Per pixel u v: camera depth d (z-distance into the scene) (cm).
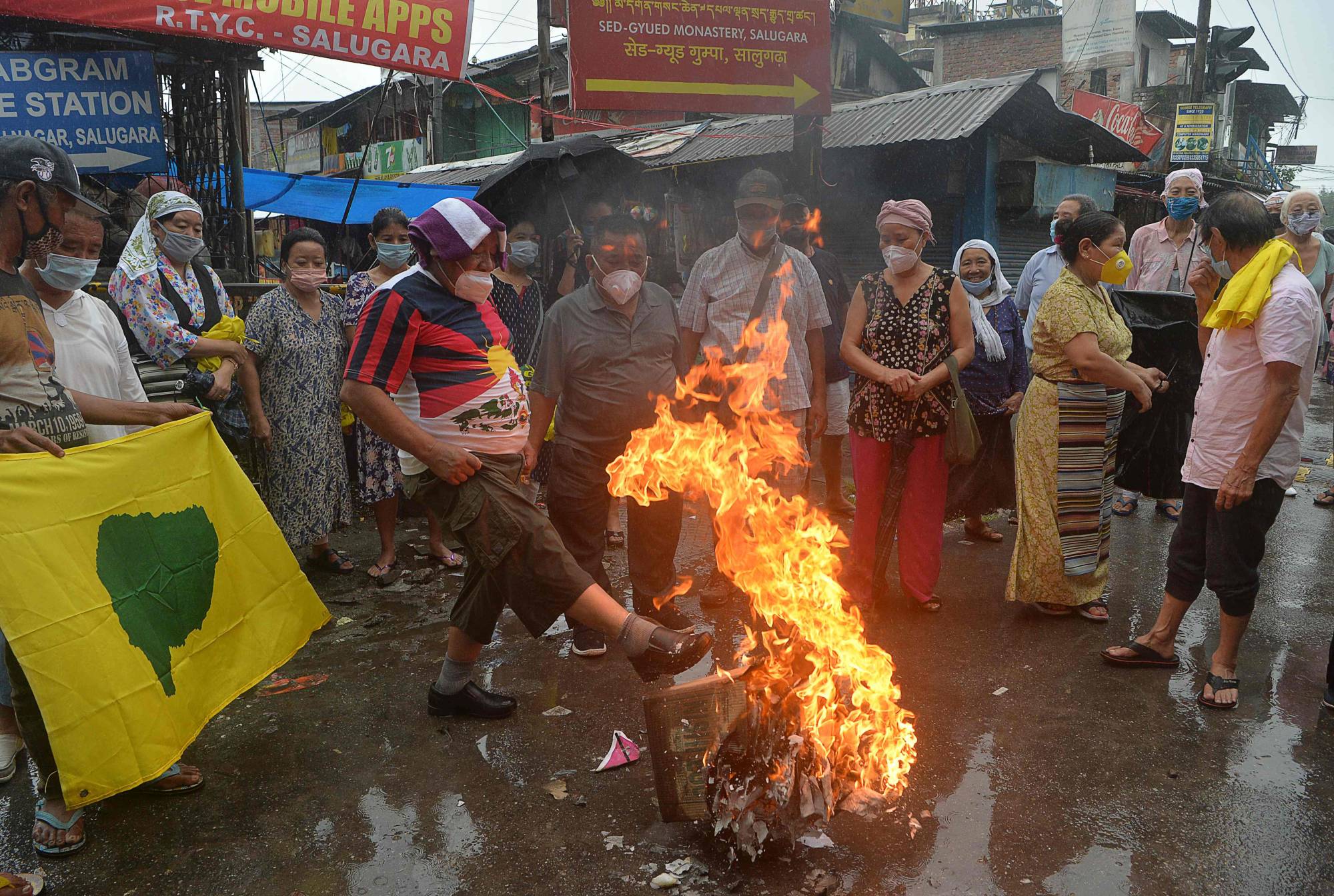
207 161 905
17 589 260
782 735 264
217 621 327
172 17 678
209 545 324
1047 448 443
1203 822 286
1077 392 438
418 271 319
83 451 287
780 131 1287
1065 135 1247
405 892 256
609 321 401
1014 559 458
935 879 259
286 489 499
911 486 458
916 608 473
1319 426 1033
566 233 682
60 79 718
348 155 2542
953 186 1206
